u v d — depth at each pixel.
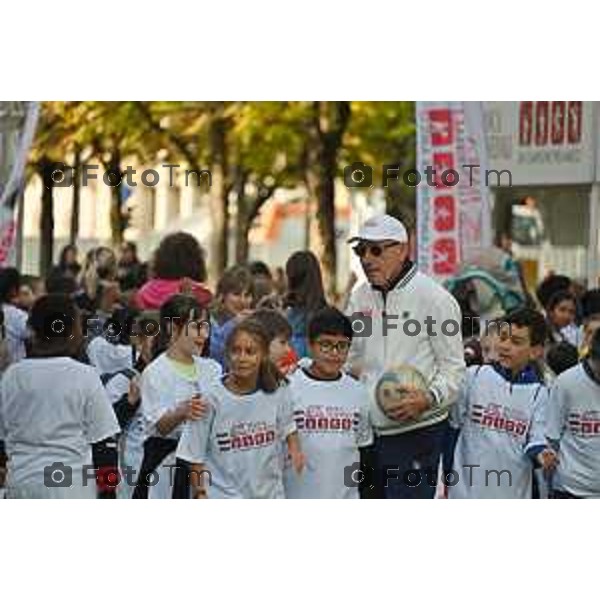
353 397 8.91
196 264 10.34
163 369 8.89
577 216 19.55
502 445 9.03
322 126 26.03
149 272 11.62
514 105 17.89
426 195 13.84
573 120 17.88
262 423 8.62
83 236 20.19
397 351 9.01
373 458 9.03
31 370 8.17
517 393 9.02
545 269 19.86
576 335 11.53
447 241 13.80
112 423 8.23
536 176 18.06
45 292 11.98
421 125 13.80
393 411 8.95
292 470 8.88
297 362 9.41
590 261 18.00
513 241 19.91
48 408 8.14
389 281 9.03
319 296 10.19
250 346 8.59
